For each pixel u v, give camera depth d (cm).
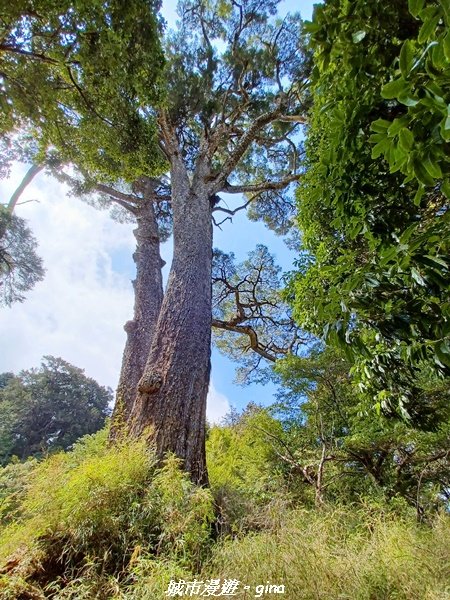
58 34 270
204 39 707
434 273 110
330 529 258
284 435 540
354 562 194
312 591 170
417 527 289
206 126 704
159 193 848
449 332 102
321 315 158
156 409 340
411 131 78
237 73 718
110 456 271
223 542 233
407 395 207
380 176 163
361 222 169
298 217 369
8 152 523
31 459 322
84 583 184
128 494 238
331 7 124
